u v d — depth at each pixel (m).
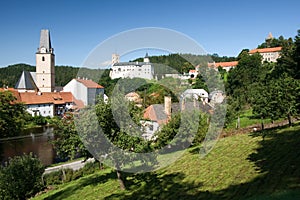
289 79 23.02
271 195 9.02
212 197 10.73
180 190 12.00
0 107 37.22
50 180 19.14
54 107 66.75
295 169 11.74
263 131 23.20
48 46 81.88
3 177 14.45
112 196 12.83
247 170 13.05
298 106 22.44
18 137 41.34
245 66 54.25
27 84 79.12
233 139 21.19
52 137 40.94
